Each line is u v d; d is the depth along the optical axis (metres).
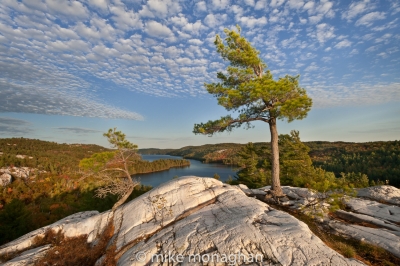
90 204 32.47
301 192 13.35
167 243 8.05
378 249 7.00
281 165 33.00
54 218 37.31
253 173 34.69
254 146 35.59
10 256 10.27
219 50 13.59
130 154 13.88
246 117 13.32
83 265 9.02
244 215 8.83
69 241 10.91
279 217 8.39
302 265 5.86
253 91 11.66
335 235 8.55
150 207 11.02
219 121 13.25
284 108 11.53
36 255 9.80
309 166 30.66
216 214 9.56
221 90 13.19
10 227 26.30
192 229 8.54
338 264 5.74
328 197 10.66
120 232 10.00
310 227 9.37
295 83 13.10
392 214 9.69
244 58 12.72
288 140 32.66
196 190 12.07
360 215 9.76
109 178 13.32
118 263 8.09
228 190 12.18
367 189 14.21
